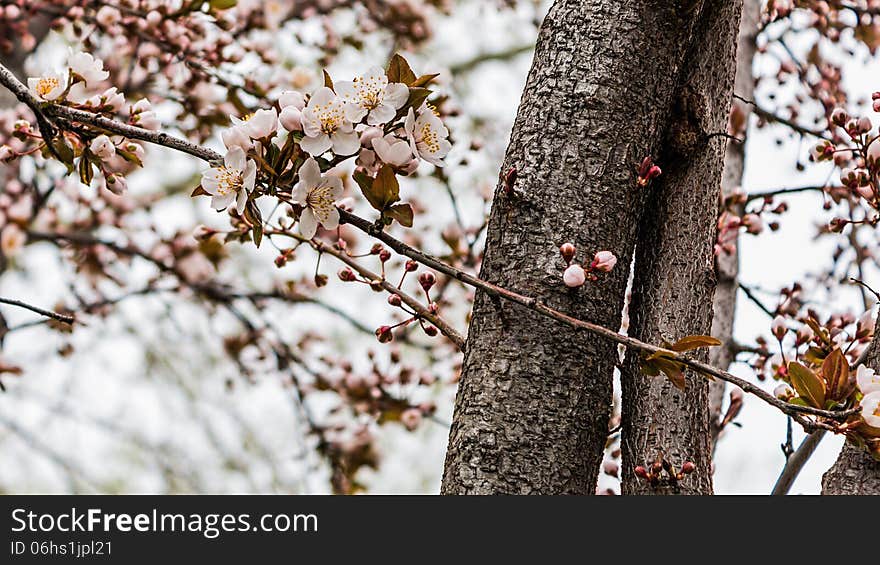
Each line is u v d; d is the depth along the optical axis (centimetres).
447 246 526
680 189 262
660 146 247
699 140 259
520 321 219
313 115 216
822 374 221
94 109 246
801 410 198
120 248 582
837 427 203
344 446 621
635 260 267
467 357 225
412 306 243
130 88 510
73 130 240
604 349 223
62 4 504
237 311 626
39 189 581
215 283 628
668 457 243
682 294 256
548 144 230
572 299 220
